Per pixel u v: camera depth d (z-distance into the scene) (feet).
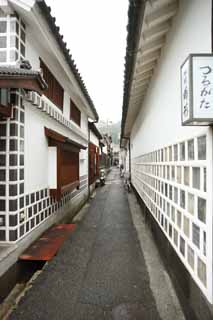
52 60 16.66
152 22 10.20
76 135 28.40
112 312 9.32
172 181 11.12
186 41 8.73
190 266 8.31
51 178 17.04
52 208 18.04
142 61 14.56
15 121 11.62
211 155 6.45
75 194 27.53
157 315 9.13
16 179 11.71
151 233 18.86
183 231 9.22
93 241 17.94
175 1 9.52
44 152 16.17
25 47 12.73
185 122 6.39
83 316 9.09
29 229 13.39
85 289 11.02
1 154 11.64
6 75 9.77
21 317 9.04
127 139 63.93
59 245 13.51
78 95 25.41
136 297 10.36
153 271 12.84
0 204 11.59
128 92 19.54
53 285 11.42
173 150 10.88
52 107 17.56
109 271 12.91
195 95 5.86
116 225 22.59
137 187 34.58
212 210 6.41
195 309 7.76
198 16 7.42
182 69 6.81
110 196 41.81
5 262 10.40
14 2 10.94
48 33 13.35
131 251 15.83
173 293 10.64
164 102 12.92
